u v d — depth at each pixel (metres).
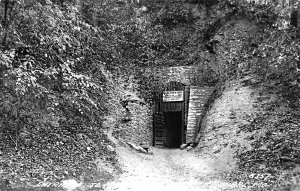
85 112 12.43
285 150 10.34
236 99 14.74
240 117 13.66
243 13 18.56
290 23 13.81
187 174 10.77
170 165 12.04
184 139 17.31
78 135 10.70
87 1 17.86
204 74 17.98
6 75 8.63
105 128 13.33
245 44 17.28
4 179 7.18
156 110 17.59
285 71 14.45
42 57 11.01
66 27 12.42
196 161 12.35
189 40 19.52
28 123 9.68
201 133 14.91
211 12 19.84
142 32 19.78
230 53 17.56
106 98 15.30
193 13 20.16
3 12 10.11
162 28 20.05
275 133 11.62
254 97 14.36
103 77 16.12
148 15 20.38
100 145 11.06
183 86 17.92
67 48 12.63
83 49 14.28
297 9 13.55
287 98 13.55
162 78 18.22
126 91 16.81
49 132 9.94
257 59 15.99
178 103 17.91
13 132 9.06
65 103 11.45
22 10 10.40
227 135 13.09
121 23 19.81
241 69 16.34
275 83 14.55
